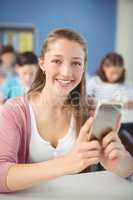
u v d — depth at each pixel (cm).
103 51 435
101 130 77
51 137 101
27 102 100
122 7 432
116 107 75
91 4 429
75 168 77
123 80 246
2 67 279
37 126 98
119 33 436
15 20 408
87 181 96
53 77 92
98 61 436
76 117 103
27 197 84
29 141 98
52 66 90
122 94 220
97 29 434
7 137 89
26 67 192
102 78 233
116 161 91
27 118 97
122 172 96
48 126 100
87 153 76
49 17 419
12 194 85
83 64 94
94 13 431
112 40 436
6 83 221
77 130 103
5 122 92
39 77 102
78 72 91
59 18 423
